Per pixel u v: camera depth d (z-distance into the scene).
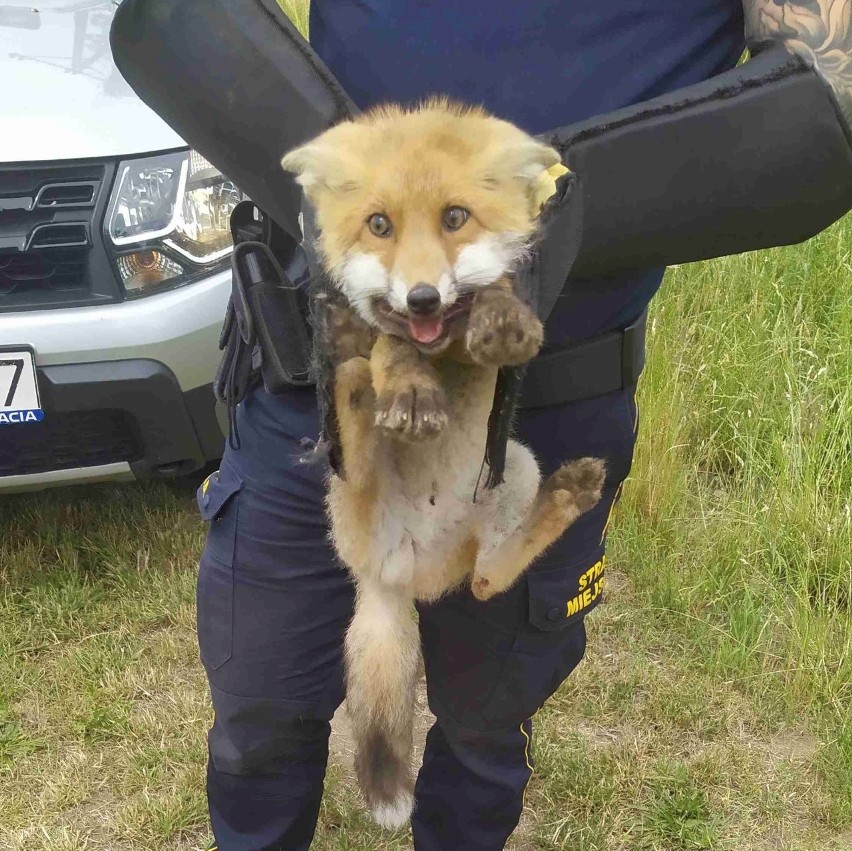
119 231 3.30
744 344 4.75
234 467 2.09
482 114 1.56
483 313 1.32
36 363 3.19
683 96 1.61
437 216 1.37
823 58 1.61
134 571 3.84
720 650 3.44
